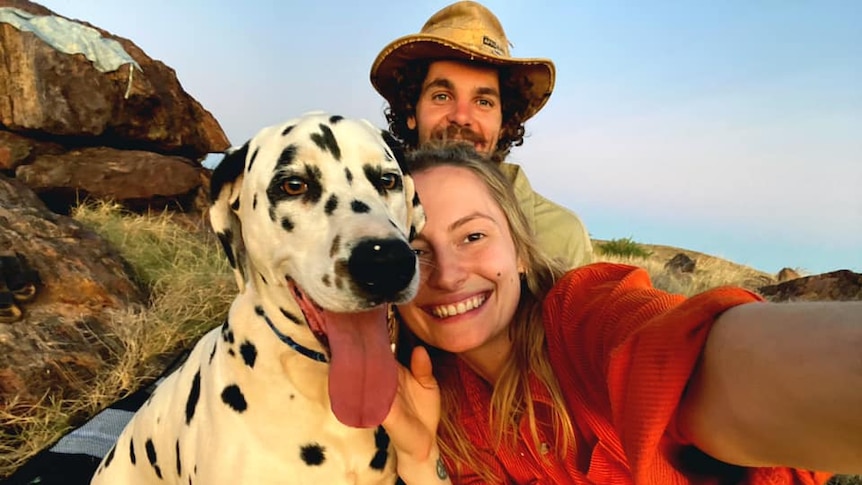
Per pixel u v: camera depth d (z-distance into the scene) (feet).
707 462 0.99
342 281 1.20
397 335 1.68
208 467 1.41
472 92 2.88
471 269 1.41
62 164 5.05
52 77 5.08
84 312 3.26
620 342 1.05
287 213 1.34
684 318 0.83
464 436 1.55
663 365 0.83
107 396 2.76
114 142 5.58
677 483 0.97
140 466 1.78
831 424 0.62
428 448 1.42
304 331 1.36
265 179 1.37
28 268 3.20
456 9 2.95
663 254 10.28
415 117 3.15
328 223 1.29
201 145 6.13
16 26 5.10
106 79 5.33
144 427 1.77
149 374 2.98
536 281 1.53
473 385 1.57
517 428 1.44
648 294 1.11
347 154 1.38
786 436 0.68
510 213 1.55
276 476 1.38
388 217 1.32
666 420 0.82
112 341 3.13
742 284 6.64
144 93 5.51
